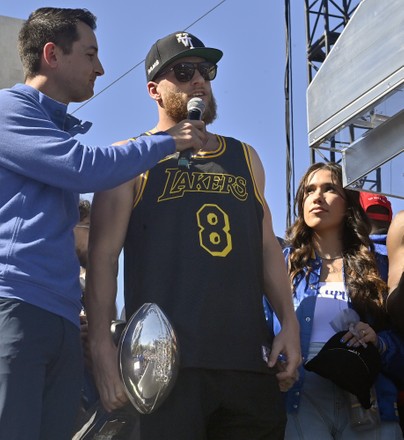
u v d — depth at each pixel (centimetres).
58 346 263
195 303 299
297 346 319
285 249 393
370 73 315
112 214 313
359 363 335
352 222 385
